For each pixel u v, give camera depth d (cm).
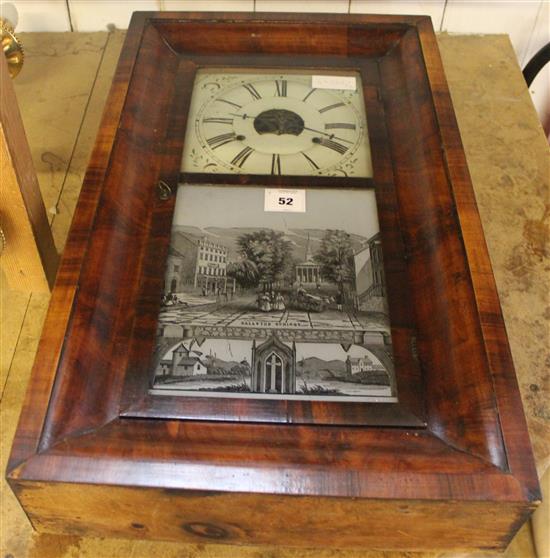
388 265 75
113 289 70
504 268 93
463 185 78
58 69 120
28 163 78
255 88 96
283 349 68
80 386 62
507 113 114
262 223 79
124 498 59
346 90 96
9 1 122
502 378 62
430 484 57
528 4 126
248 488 57
